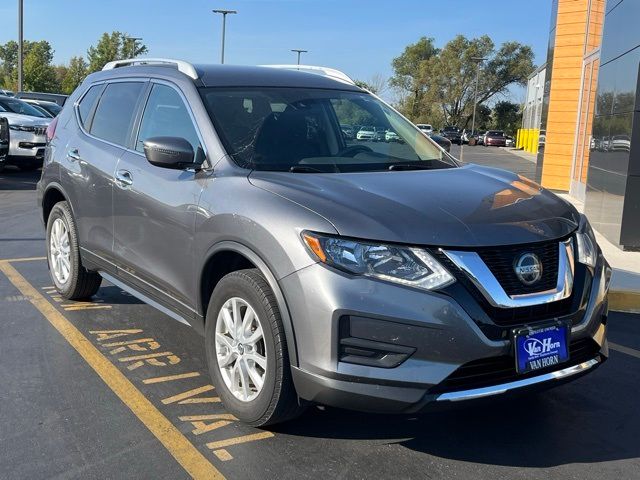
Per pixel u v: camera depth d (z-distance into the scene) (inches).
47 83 2274.9
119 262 187.9
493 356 122.3
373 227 123.3
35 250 318.3
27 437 138.2
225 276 142.9
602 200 418.0
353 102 189.5
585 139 619.2
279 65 223.5
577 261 139.0
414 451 137.3
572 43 668.1
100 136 204.1
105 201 191.3
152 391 162.2
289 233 127.6
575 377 135.3
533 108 2353.6
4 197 500.7
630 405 164.9
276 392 131.5
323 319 121.3
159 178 166.6
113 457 131.3
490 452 138.2
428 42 3390.7
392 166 164.6
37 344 191.6
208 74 178.2
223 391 147.0
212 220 145.2
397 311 119.0
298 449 136.3
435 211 129.7
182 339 198.8
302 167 153.3
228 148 155.3
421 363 119.9
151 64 198.5
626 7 382.0
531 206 141.9
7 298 235.6
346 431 144.3
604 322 144.1
